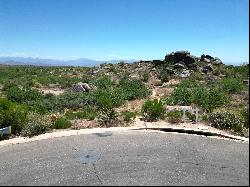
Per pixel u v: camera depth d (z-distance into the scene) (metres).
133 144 11.57
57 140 12.29
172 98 22.08
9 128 12.84
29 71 64.31
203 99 19.50
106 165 9.68
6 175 9.20
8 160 10.34
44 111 18.16
